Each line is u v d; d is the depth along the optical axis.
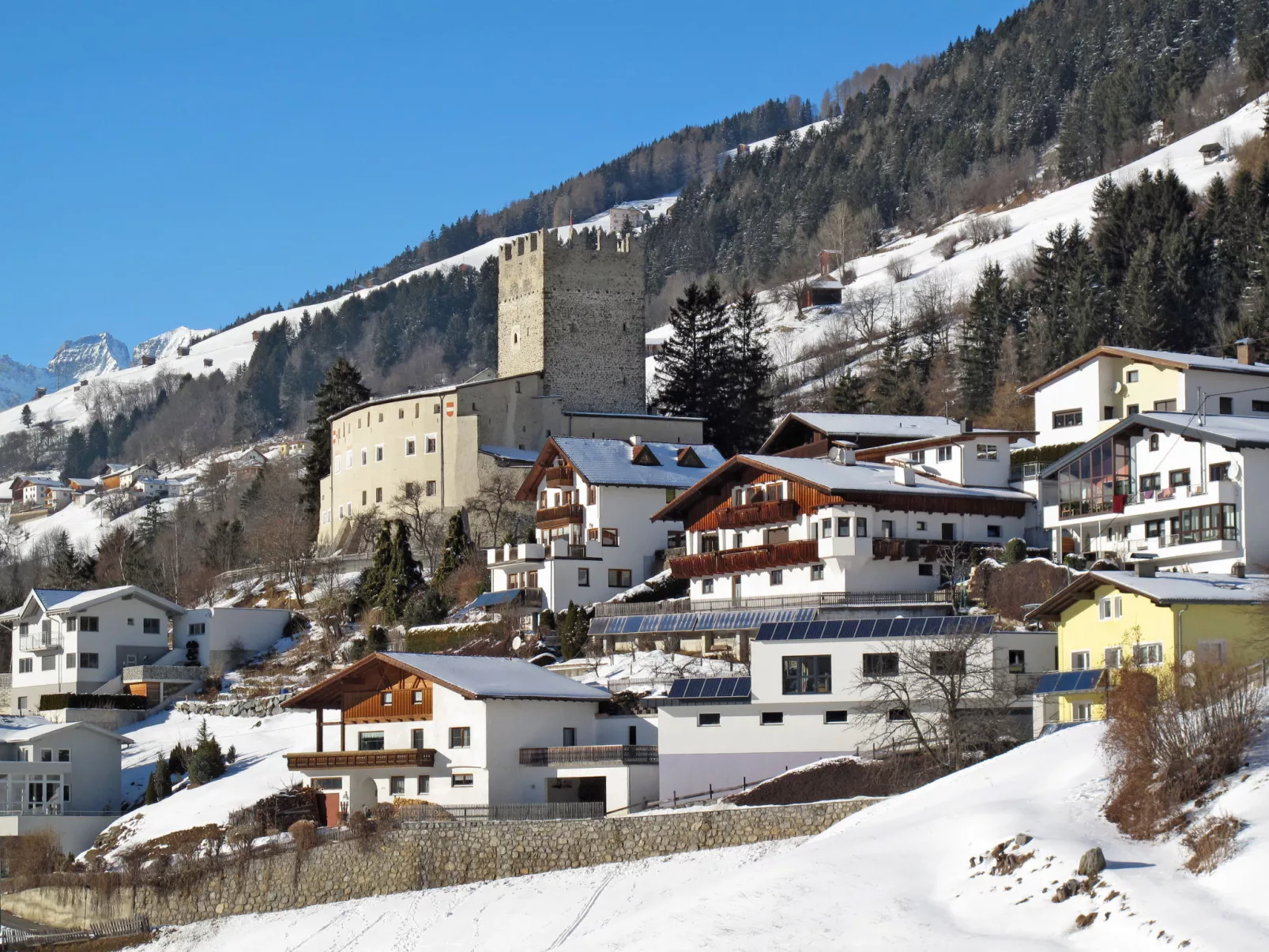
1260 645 73.19
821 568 101.81
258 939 76.12
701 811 72.50
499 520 139.88
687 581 113.56
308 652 126.62
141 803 103.12
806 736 82.31
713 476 109.19
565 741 89.94
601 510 119.19
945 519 103.56
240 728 112.75
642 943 59.56
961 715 78.00
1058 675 76.38
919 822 64.69
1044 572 92.06
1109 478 98.69
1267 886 51.75
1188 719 62.41
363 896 77.56
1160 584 75.50
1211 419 97.38
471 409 147.25
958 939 54.00
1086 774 65.00
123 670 125.44
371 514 149.75
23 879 89.62
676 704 84.44
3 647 142.62
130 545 180.88
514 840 75.31
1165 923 50.94
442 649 115.56
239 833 87.69
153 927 82.12
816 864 62.16
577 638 106.31
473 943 68.88
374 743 91.19
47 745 103.25
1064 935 53.06
